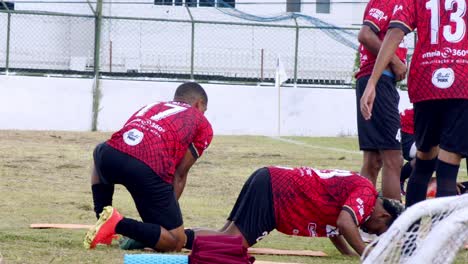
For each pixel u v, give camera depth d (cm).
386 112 2156
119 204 2581
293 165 4106
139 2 7519
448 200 958
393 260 960
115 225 1709
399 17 1741
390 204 1733
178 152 1770
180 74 7275
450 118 1703
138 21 7344
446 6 1714
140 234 1703
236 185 3278
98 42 6481
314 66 7562
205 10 7725
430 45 1725
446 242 934
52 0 7512
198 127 1802
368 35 2144
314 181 1753
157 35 7431
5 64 6531
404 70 2156
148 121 1773
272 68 7600
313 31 7581
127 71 7306
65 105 6419
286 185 1758
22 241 1816
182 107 1820
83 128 6444
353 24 8469
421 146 1789
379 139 2164
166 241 1719
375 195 1731
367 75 2192
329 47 7588
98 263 1570
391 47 1742
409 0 1744
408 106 6531
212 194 2997
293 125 6781
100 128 6462
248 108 6712
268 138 6022
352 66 7556
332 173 1770
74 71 6881
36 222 2181
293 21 7962
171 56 7406
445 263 937
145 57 7356
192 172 3644
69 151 4344
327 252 1900
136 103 6531
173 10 7688
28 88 6372
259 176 1775
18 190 2833
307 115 6800
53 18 7069
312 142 5722
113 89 6500
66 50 7056
